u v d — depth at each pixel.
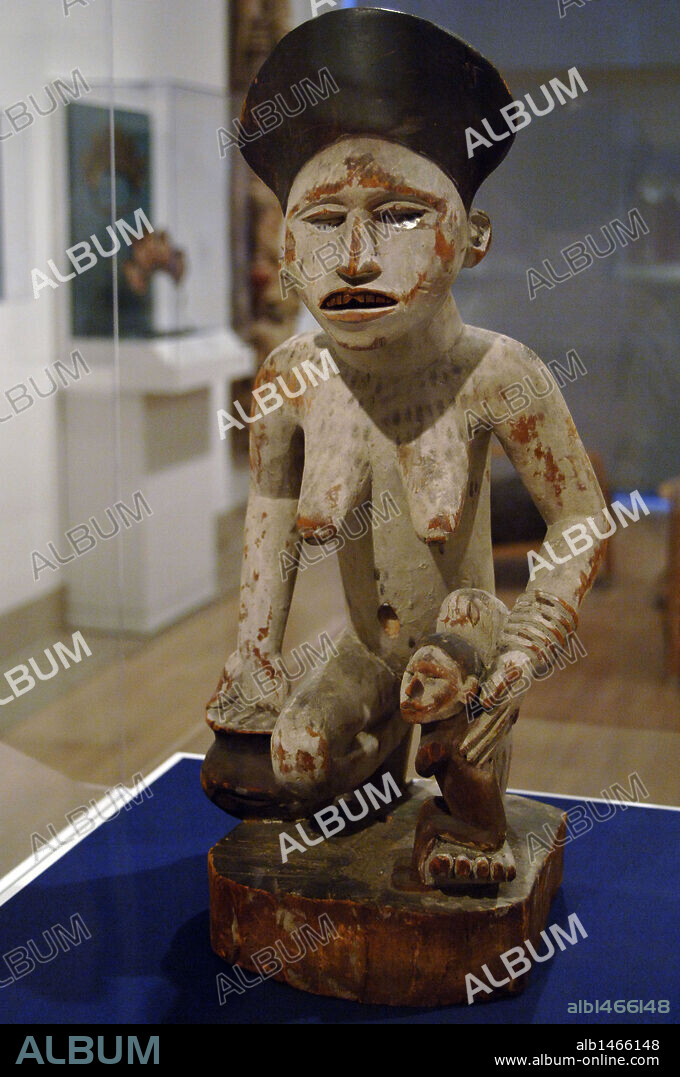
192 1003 1.54
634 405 2.89
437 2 2.47
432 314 1.50
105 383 3.11
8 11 2.46
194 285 3.37
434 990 1.52
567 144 2.65
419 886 1.56
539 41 2.46
